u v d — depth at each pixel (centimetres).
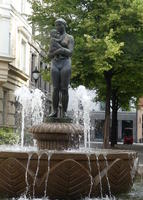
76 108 2881
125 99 3741
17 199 921
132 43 2559
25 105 2542
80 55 2438
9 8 2923
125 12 2466
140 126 6188
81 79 2758
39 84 4647
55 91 1165
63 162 904
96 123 6144
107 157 953
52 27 2630
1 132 2419
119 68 2645
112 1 2512
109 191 985
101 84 2955
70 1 2578
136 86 3122
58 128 1101
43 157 905
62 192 927
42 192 922
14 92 3331
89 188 941
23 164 908
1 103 3034
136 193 1091
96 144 4341
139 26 2542
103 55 2358
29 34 3959
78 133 1130
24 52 3856
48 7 2644
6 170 913
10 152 909
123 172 993
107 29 2516
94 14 2511
